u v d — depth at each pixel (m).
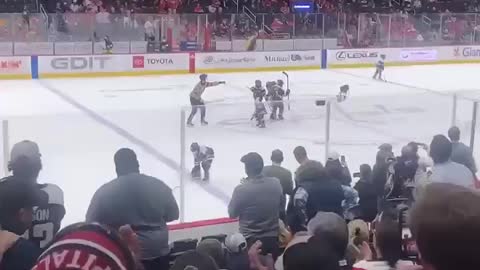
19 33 22.11
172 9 28.14
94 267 0.97
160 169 10.02
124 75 23.28
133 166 4.50
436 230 1.16
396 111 11.71
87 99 18.28
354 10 32.03
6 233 2.51
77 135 11.50
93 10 27.47
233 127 10.77
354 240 4.08
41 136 10.56
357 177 8.45
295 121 11.38
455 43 28.34
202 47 24.86
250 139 11.06
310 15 26.52
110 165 10.34
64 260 0.96
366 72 25.25
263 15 25.94
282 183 6.44
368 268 2.83
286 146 11.15
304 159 7.25
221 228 6.65
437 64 28.06
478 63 28.77
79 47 23.03
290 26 26.30
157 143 11.65
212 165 9.89
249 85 21.44
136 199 4.20
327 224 3.03
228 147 10.64
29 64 21.91
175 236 6.41
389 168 6.28
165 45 24.22
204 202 8.58
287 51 25.50
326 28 26.73
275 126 11.38
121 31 23.56
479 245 1.13
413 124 11.59
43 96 18.66
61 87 20.39
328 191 5.16
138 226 4.20
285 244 5.23
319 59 26.06
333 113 11.42
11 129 10.12
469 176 5.18
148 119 13.24
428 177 5.18
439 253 1.16
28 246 2.50
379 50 27.03
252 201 5.16
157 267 4.29
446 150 5.20
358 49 26.70
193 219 7.91
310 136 11.38
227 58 24.72
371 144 11.17
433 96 11.80
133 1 28.41
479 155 9.62
